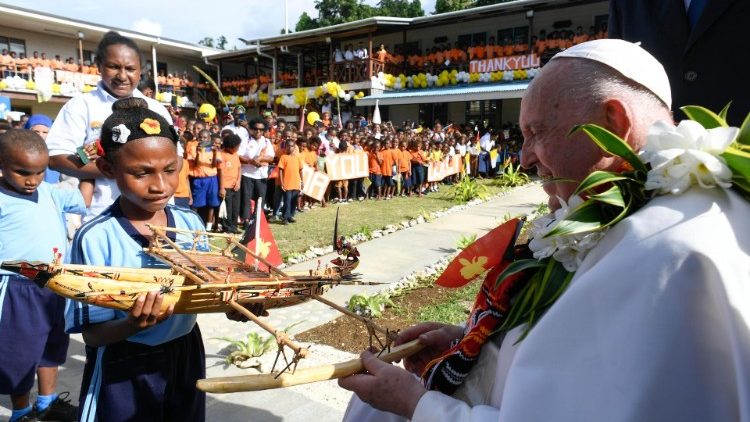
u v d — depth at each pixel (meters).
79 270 1.39
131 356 1.84
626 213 1.06
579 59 1.19
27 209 2.90
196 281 1.45
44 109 24.30
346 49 24.94
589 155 1.19
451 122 20.98
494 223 9.62
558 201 1.44
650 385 0.86
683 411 0.86
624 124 1.15
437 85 21.25
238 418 2.97
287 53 25.34
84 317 1.66
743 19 1.66
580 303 0.96
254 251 1.96
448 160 15.10
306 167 10.80
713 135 1.01
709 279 0.86
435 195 13.78
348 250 1.77
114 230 1.83
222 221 9.11
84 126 3.14
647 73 1.17
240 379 1.22
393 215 10.35
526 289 1.30
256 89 26.33
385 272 6.37
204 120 13.16
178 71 28.83
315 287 1.63
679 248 0.88
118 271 1.45
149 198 1.79
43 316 2.86
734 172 1.00
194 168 8.27
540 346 1.00
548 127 1.22
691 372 0.85
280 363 3.69
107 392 1.81
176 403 2.02
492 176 17.52
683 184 0.99
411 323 4.59
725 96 1.71
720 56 1.70
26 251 2.88
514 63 19.27
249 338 3.84
